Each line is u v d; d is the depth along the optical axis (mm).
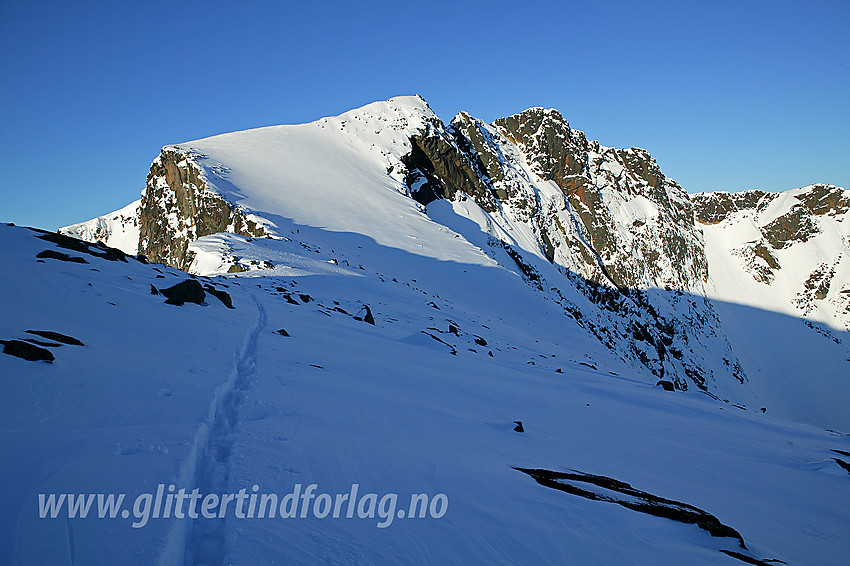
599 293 110250
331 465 4836
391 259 51094
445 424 7609
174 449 4422
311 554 3293
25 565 2723
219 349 8898
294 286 24766
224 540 3473
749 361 136625
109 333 8180
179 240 54469
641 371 94812
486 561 3504
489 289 53094
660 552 4055
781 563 4613
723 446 10836
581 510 4605
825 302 161625
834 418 128375
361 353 12797
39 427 4434
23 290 9117
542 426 9305
